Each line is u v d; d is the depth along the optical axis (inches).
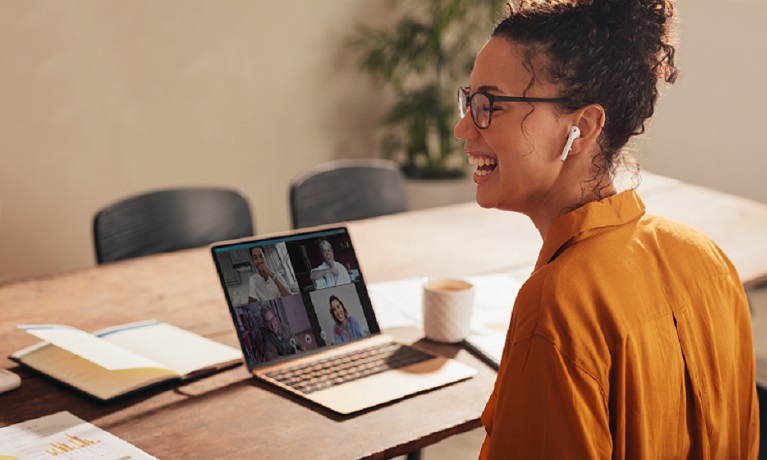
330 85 187.9
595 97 39.0
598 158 40.7
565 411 35.6
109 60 155.6
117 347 58.2
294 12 178.2
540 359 36.0
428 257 87.7
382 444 48.8
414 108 185.3
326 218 106.4
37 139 150.1
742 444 47.8
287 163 184.9
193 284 78.2
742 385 46.6
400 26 185.8
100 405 53.0
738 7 164.4
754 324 115.0
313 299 62.2
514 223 102.7
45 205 152.9
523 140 40.2
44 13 146.6
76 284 77.5
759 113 165.9
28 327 59.3
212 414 52.1
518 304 37.9
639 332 37.6
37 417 51.0
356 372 57.9
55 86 150.3
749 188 170.9
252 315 59.0
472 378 58.1
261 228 183.3
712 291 42.1
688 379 40.6
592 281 37.4
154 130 163.8
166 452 47.4
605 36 38.6
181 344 61.8
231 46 170.7
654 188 118.7
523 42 39.4
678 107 176.6
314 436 49.6
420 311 71.2
